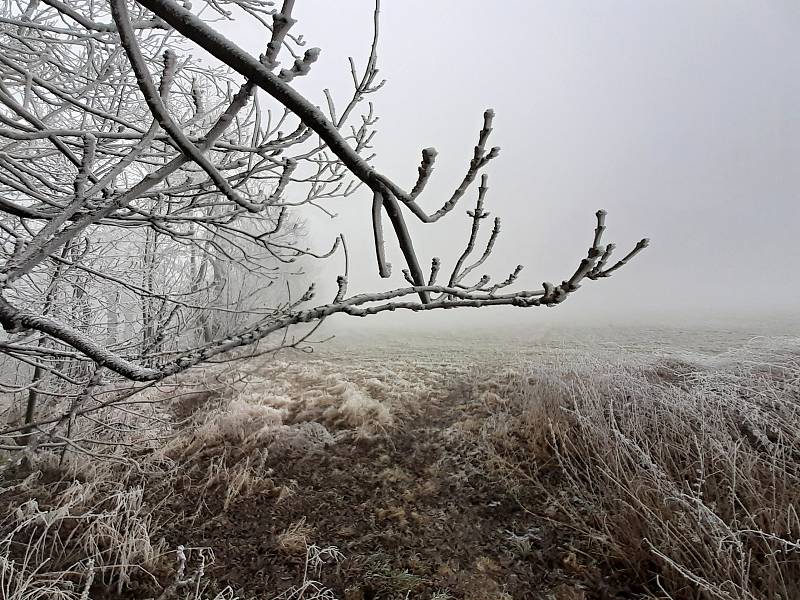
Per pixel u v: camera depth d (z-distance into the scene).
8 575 3.22
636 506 3.67
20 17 2.43
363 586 3.74
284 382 9.59
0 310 1.03
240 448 5.97
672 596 3.07
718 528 2.82
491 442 6.03
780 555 2.93
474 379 9.59
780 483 3.50
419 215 0.97
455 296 1.25
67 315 4.23
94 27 1.74
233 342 1.16
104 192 1.94
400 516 4.75
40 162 3.26
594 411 5.02
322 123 0.87
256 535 4.37
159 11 0.81
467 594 3.62
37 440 3.03
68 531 3.82
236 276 6.83
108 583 3.43
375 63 1.67
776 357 6.18
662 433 4.49
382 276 1.03
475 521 4.60
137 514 4.18
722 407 4.60
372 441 6.59
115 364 1.02
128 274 4.72
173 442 5.88
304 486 5.33
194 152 0.92
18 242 1.59
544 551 4.02
